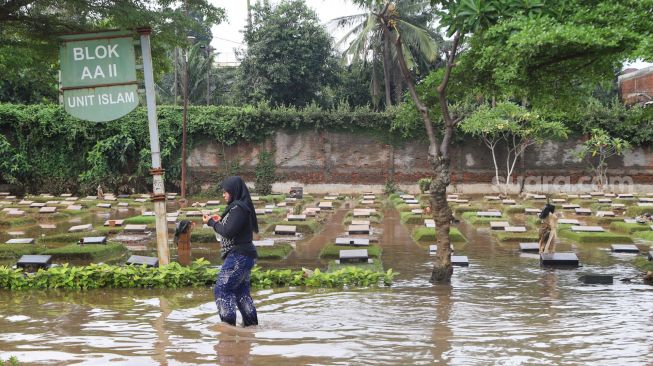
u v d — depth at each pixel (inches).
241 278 272.1
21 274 372.8
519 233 627.2
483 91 412.2
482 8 327.9
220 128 1254.9
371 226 728.3
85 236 604.1
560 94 401.4
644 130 1210.6
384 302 327.6
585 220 788.0
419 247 563.8
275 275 382.3
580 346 237.8
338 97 1630.2
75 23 519.5
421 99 430.6
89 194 1214.9
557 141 1258.0
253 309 276.2
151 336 252.8
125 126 1229.7
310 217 807.7
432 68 1568.7
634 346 237.9
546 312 303.1
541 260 462.3
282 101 1521.9
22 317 289.6
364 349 233.1
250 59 1512.1
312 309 309.9
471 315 296.4
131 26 496.7
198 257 505.4
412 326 272.7
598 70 378.3
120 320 283.0
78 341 244.8
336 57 1582.2
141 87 1425.9
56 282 368.8
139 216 781.9
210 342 243.1
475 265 466.0
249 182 1278.3
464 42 410.3
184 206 970.1
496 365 212.7
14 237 650.2
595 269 446.9
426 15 1512.1
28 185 1235.2
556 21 322.3
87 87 392.8
